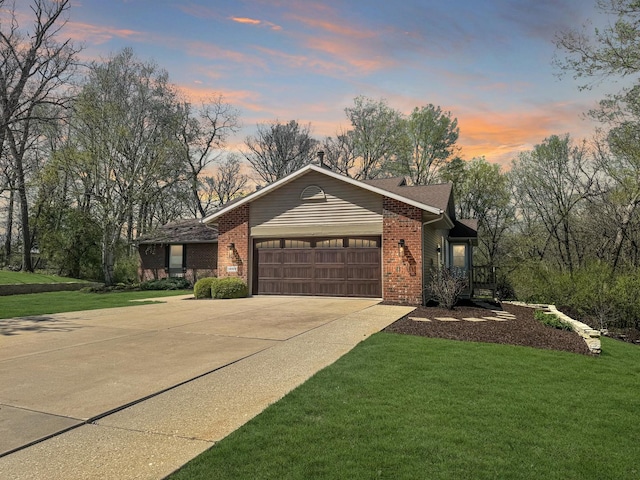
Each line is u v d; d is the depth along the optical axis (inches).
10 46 866.8
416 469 139.8
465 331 396.5
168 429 169.8
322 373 246.7
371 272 650.2
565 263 1011.9
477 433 168.6
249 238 712.4
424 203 647.8
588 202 967.0
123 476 133.2
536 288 711.1
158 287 991.0
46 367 262.8
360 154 1552.7
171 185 1170.0
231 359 282.4
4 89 865.5
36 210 1235.9
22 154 1089.4
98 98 1008.9
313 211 677.9
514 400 208.5
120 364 269.9
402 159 1467.8
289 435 163.5
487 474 137.6
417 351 305.7
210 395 211.2
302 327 401.7
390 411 189.2
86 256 1148.5
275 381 234.1
